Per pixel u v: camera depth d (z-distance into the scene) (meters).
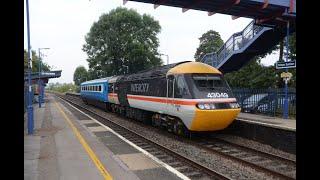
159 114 17.53
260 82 28.73
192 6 17.72
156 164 10.21
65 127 18.97
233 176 9.16
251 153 12.09
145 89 18.78
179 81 14.65
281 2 17.78
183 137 15.48
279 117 20.53
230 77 34.12
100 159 10.84
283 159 10.71
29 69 16.95
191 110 13.66
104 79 32.50
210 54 27.11
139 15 63.16
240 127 15.12
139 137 15.33
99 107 36.28
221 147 13.24
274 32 21.58
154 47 63.50
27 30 17.31
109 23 61.88
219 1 16.94
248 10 18.42
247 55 24.78
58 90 149.12
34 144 13.51
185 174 9.27
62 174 9.06
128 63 61.03
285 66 19.09
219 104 13.84
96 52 63.47
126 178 8.68
